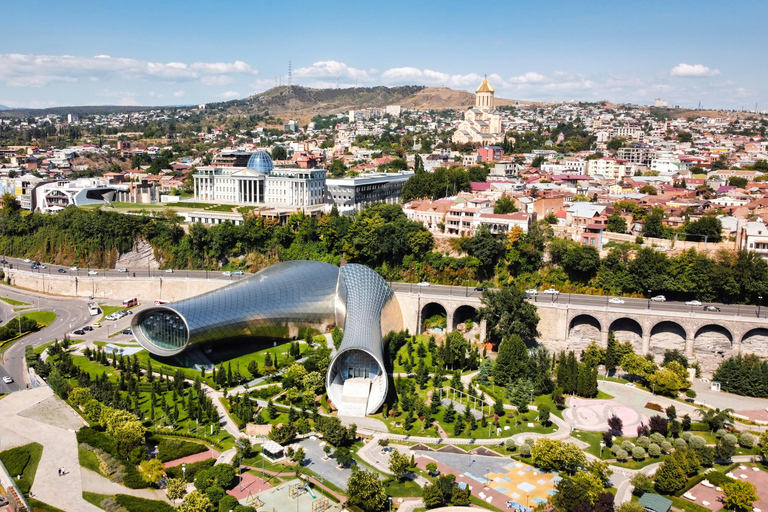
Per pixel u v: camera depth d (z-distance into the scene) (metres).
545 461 169.75
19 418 197.25
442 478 158.75
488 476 169.50
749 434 190.62
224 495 155.75
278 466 173.12
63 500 157.50
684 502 157.75
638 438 186.00
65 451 179.62
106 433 187.12
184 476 165.00
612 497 151.50
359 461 176.88
